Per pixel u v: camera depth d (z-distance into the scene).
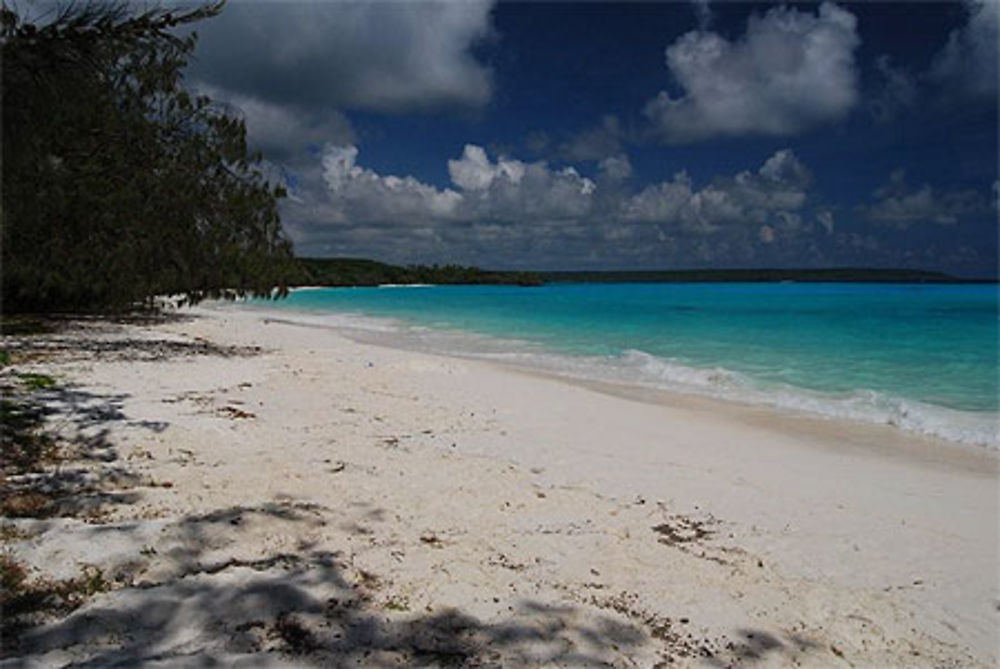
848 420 11.23
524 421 10.37
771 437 9.94
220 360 15.92
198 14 6.85
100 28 6.46
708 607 4.45
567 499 6.58
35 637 3.34
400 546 5.02
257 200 19.20
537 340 25.59
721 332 28.77
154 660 3.20
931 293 86.50
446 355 20.42
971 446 9.59
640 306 52.16
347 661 3.38
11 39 6.07
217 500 5.74
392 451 8.07
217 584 4.00
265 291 19.62
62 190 15.22
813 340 24.91
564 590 4.50
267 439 8.21
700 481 7.48
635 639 3.94
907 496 7.19
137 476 6.29
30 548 4.35
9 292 20.38
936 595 4.88
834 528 6.14
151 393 10.74
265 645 3.45
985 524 6.36
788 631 4.23
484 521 5.79
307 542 4.92
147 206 17.25
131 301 19.55
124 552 4.39
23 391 9.91
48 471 6.26
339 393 12.06
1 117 6.48
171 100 17.50
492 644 3.70
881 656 4.04
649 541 5.60
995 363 18.50
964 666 4.00
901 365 18.16
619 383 15.12
